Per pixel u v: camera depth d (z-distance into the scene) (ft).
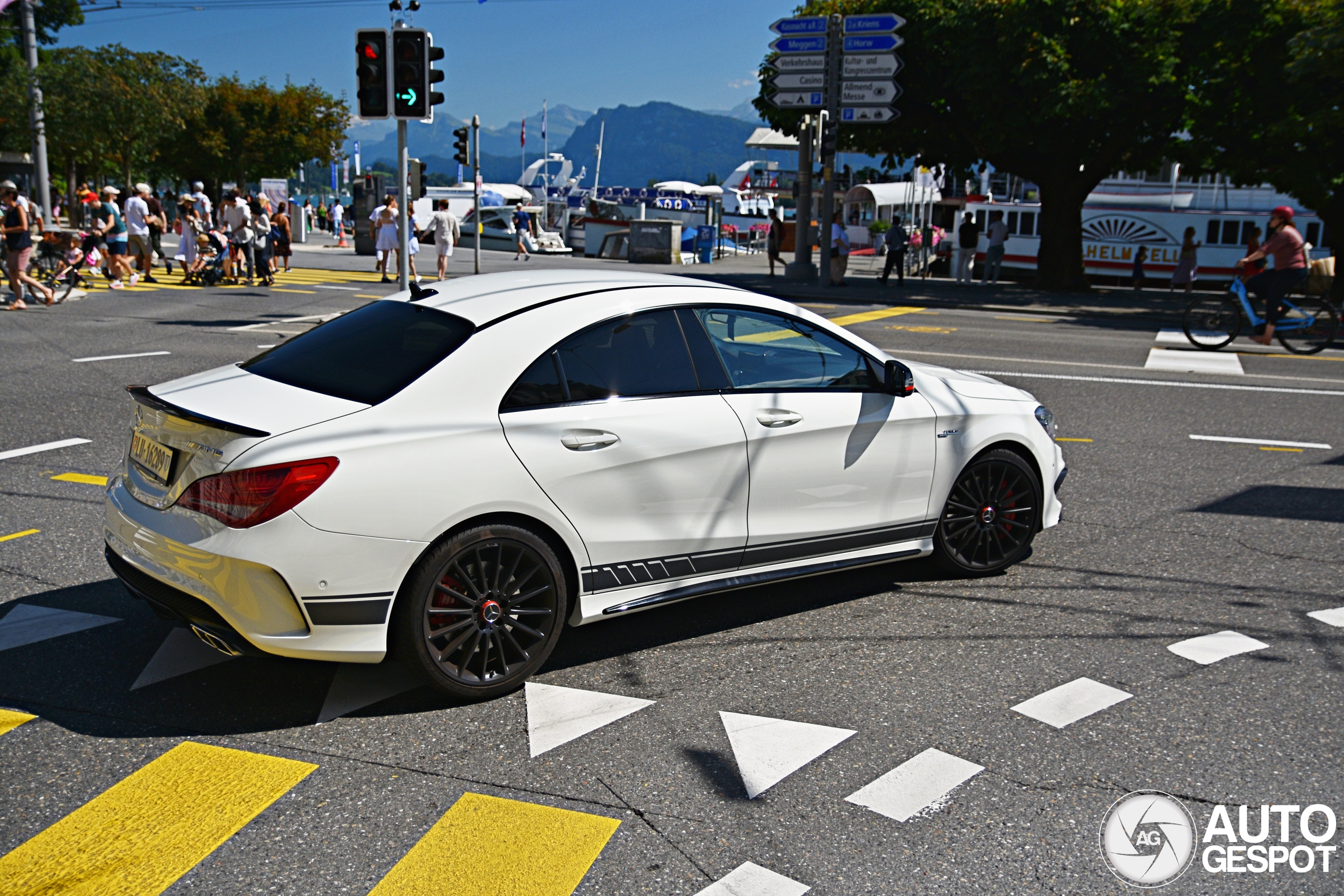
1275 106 75.97
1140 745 11.73
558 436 12.67
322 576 11.32
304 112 176.65
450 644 12.24
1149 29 73.15
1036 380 37.58
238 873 9.19
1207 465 25.54
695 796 10.55
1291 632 15.14
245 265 70.44
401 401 12.03
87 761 11.01
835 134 76.64
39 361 35.83
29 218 51.21
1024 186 116.16
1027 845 9.79
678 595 14.02
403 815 10.12
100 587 15.92
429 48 41.60
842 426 15.08
